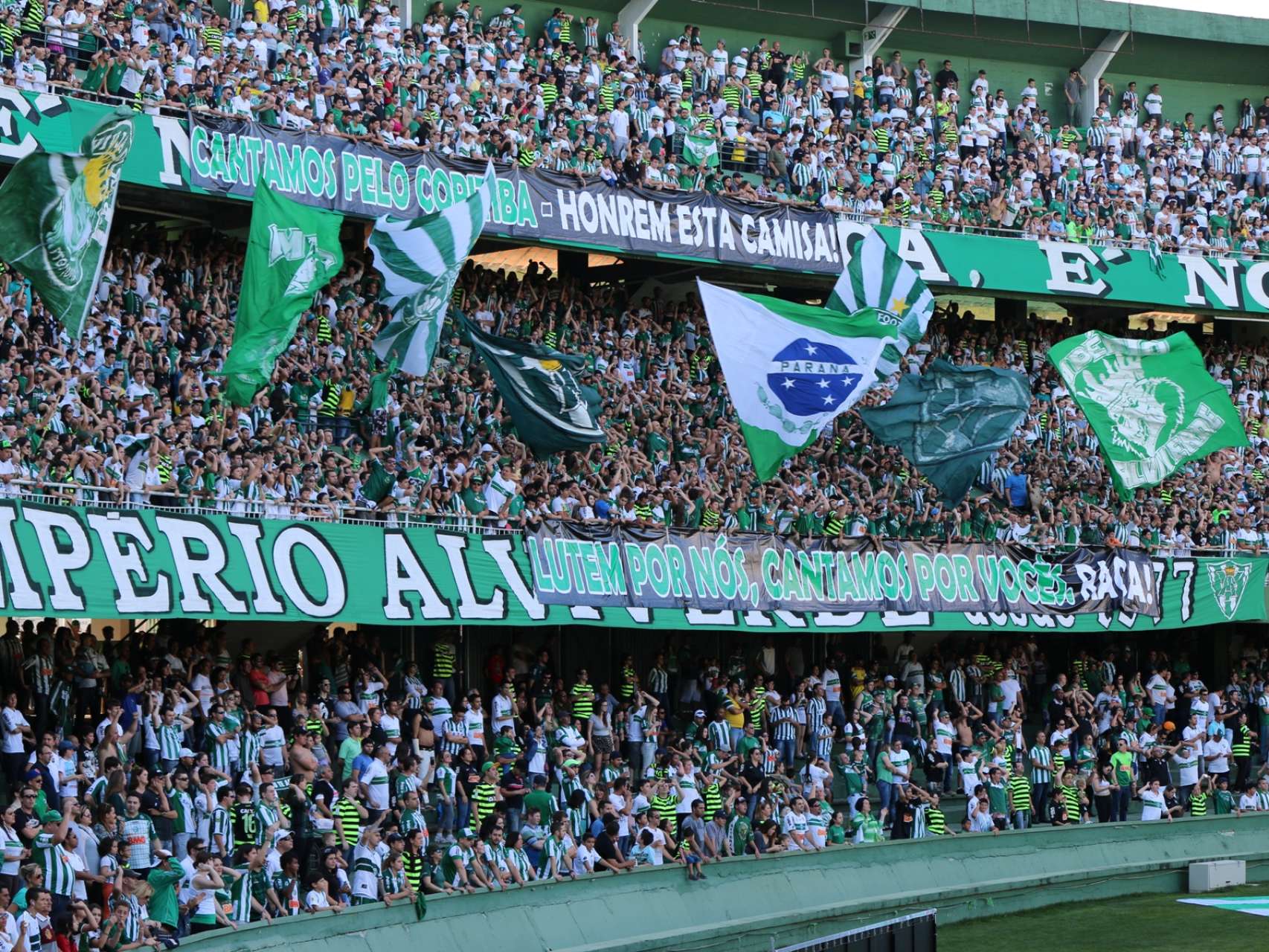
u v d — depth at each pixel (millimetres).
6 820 27250
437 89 46812
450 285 38406
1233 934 37500
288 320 35438
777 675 47219
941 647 48781
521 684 39125
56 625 33156
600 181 45500
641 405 45344
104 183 31125
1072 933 37938
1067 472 50844
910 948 27109
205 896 28312
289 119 41750
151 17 42250
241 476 35625
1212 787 45906
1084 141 61156
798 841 38156
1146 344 48469
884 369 45594
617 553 40281
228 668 34344
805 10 58188
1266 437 55031
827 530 44375
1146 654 52406
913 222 50344
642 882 34844
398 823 32875
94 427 34750
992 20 60531
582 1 55219
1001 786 42000
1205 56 63625
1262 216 60906
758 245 47625
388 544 36812
